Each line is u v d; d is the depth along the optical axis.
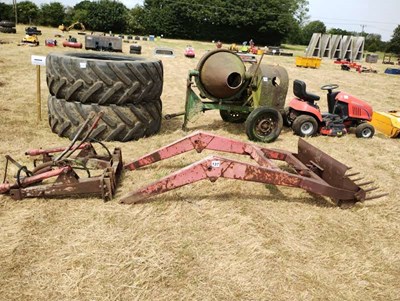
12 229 3.34
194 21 61.78
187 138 4.59
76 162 3.94
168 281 2.84
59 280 2.76
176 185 3.81
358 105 7.56
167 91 11.60
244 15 61.94
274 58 32.56
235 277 2.94
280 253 3.30
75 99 5.66
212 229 3.59
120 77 5.56
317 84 17.47
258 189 4.59
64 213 3.66
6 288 2.65
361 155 6.52
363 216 4.17
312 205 4.30
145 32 60.16
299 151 4.96
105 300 2.61
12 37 27.39
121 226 3.50
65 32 39.91
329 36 39.34
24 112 7.39
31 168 4.64
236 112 7.60
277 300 2.75
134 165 4.71
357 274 3.12
